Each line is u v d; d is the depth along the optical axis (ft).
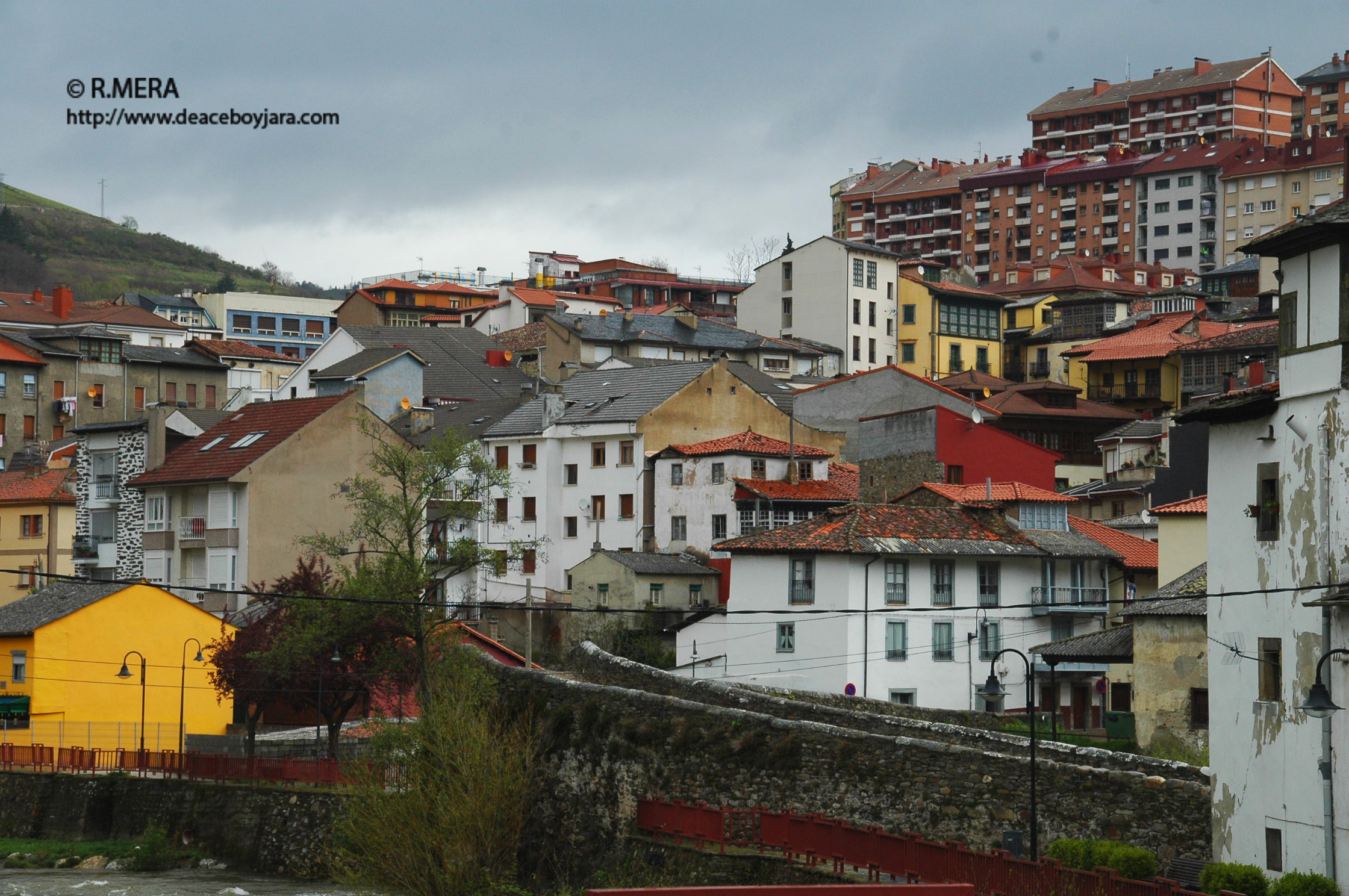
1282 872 112.06
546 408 332.19
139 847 194.90
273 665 210.38
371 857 156.97
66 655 237.04
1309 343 111.14
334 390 397.19
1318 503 109.29
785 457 305.32
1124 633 190.49
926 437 303.68
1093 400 444.14
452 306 614.75
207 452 299.17
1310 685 109.70
